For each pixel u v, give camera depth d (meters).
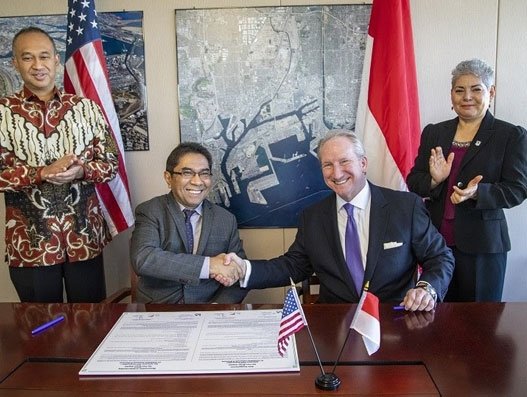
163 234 1.95
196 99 2.48
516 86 2.41
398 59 2.24
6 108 1.91
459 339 1.19
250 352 1.14
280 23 2.41
